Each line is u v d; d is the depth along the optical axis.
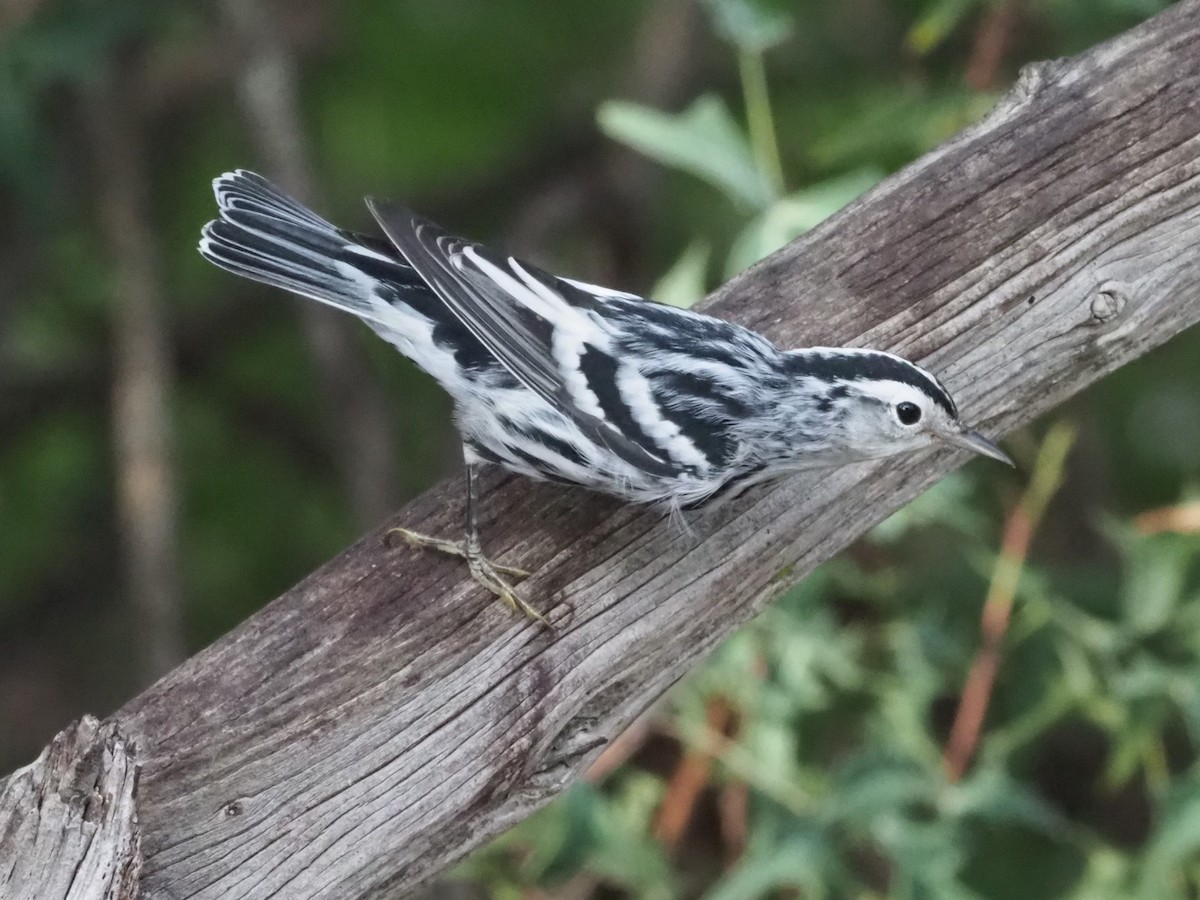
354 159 15.92
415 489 14.88
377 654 7.71
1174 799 9.15
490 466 8.45
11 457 15.64
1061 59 8.69
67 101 14.64
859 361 8.26
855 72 14.12
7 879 6.79
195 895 7.38
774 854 9.15
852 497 8.52
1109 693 9.72
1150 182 8.41
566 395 8.22
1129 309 8.47
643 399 8.23
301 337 16.00
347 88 15.79
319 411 15.84
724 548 8.20
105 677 15.72
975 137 8.62
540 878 9.41
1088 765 12.04
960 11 11.66
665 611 8.08
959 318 8.52
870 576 10.95
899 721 9.69
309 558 15.07
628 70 15.73
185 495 15.44
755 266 8.82
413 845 7.69
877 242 8.65
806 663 9.67
